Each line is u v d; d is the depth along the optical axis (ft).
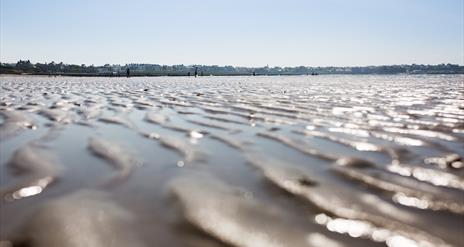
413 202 13.91
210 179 16.74
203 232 11.48
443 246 10.65
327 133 27.89
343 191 15.03
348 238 11.19
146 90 83.10
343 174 17.33
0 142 24.30
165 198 14.33
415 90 89.35
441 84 134.82
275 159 20.20
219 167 18.76
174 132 28.30
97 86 100.68
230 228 11.73
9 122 32.14
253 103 50.98
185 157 20.76
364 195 14.61
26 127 30.12
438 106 47.67
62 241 10.82
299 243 10.87
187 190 15.12
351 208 13.30
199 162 19.75
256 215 12.69
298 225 11.97
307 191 15.01
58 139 25.38
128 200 14.14
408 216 12.66
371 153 21.61
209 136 26.73
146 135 26.96
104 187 15.69
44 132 27.99
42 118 35.04
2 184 15.98
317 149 22.49
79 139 25.40
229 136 26.68
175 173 17.75
